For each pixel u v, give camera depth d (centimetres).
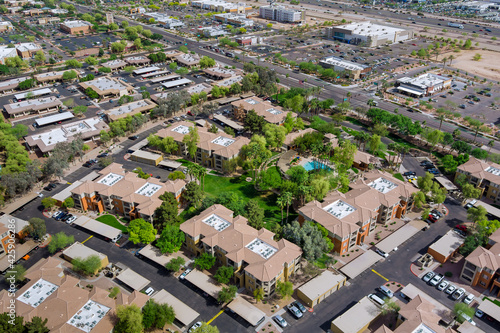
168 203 19512
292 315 15412
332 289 16388
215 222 18600
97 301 14862
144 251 18025
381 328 13725
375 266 17838
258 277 15388
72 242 18788
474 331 14312
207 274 17038
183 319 14750
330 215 18662
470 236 18062
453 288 16375
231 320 15200
